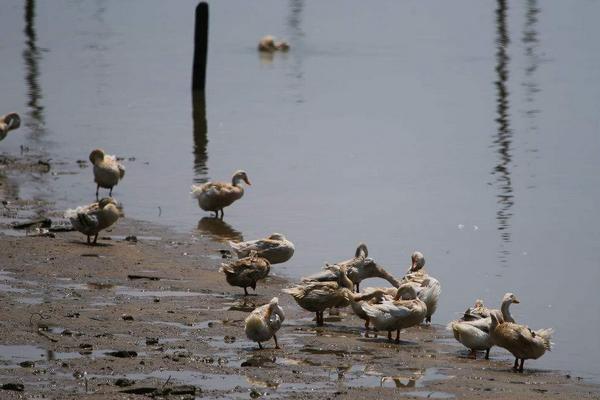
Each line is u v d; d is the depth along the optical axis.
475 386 13.62
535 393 13.50
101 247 20.56
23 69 45.81
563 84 43.44
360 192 27.23
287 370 13.81
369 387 13.25
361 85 43.59
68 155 30.27
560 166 30.28
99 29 58.56
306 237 22.86
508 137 34.16
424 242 22.86
